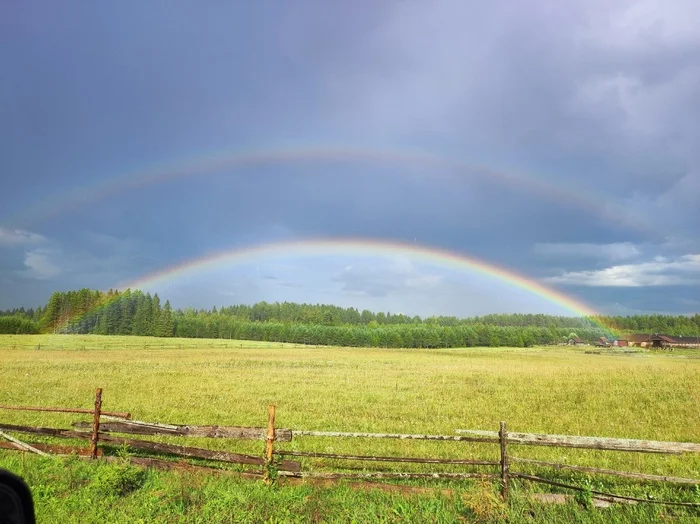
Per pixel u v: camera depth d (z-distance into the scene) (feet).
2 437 36.50
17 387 80.64
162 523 22.11
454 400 71.00
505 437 26.45
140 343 308.40
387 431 47.78
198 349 264.52
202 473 29.40
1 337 343.05
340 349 339.57
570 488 26.50
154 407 61.21
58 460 30.42
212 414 56.44
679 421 54.65
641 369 126.93
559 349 394.52
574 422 53.98
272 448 28.84
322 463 34.01
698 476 31.73
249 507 24.14
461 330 499.92
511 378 106.42
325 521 22.89
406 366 154.10
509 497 24.79
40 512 22.65
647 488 27.78
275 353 239.09
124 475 26.13
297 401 68.74
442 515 22.95
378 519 22.85
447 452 37.50
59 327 461.37
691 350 359.25
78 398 68.23
